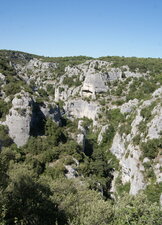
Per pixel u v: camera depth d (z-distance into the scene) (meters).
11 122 55.88
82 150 64.19
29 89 64.88
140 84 97.06
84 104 98.62
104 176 61.50
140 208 17.95
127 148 60.34
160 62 126.31
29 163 46.84
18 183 24.44
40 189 26.41
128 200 23.38
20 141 55.66
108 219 19.00
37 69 158.50
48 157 51.62
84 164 53.69
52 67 158.50
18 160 47.41
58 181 33.69
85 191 31.30
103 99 96.00
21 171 32.25
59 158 53.12
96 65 121.06
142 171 48.53
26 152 54.09
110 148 74.44
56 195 27.06
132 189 49.22
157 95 65.94
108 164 66.62
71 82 121.75
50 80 139.50
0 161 23.23
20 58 187.62
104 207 19.98
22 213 20.59
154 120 54.06
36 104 61.50
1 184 21.72
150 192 43.91
